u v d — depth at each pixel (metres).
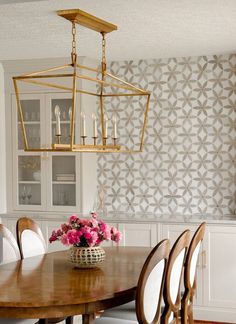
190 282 3.83
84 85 5.69
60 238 3.77
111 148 4.17
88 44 4.95
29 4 3.53
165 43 4.90
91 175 5.88
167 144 5.74
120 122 5.91
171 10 3.70
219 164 5.57
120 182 5.92
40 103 5.87
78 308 2.97
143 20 3.99
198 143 5.63
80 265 3.65
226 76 5.53
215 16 3.87
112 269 3.67
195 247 3.80
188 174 5.68
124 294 3.12
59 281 3.33
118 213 5.86
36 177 5.93
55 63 5.72
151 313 3.18
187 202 5.68
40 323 3.90
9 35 4.52
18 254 4.27
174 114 5.71
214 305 5.14
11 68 5.92
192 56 5.62
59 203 5.84
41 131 5.88
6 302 2.87
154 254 3.04
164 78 5.74
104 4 3.53
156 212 5.79
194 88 5.64
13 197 6.01
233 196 5.52
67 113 5.77
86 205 5.78
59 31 4.38
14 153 6.00
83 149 3.71
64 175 5.80
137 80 5.84
